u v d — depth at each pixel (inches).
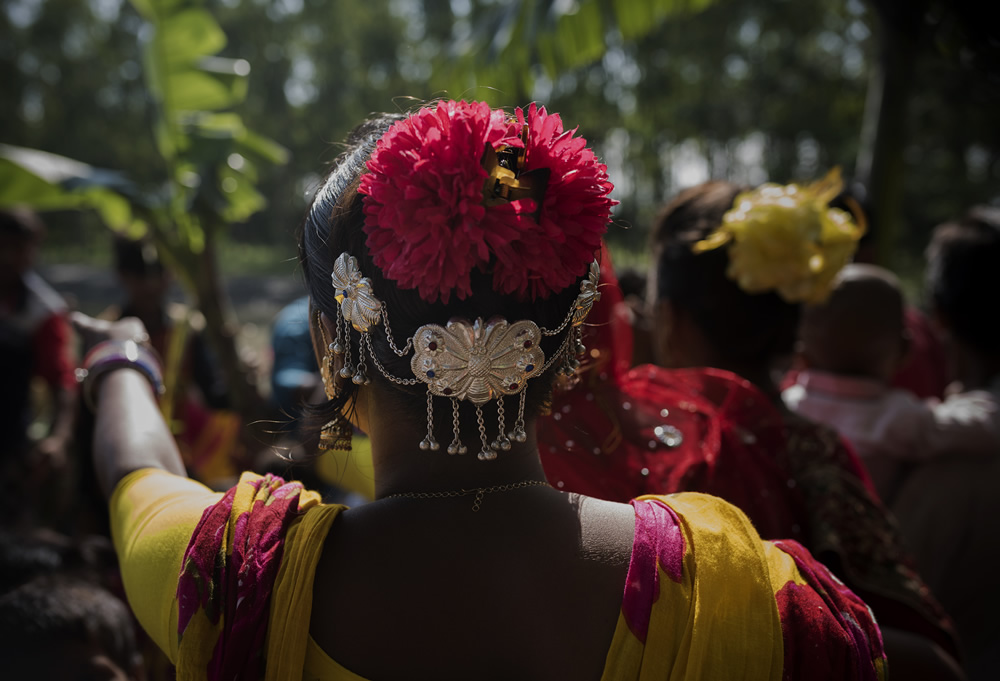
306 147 1055.0
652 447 50.9
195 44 146.6
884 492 76.0
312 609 29.6
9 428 141.4
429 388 29.6
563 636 28.7
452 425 31.4
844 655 29.6
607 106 705.6
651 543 29.8
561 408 51.6
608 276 53.8
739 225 56.5
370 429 33.8
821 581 31.9
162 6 143.0
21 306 148.4
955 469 75.3
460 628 28.7
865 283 75.4
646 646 28.3
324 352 34.1
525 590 29.1
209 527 31.4
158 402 45.9
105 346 46.0
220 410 137.3
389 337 30.4
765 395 57.1
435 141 28.7
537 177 29.3
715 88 736.3
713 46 661.9
